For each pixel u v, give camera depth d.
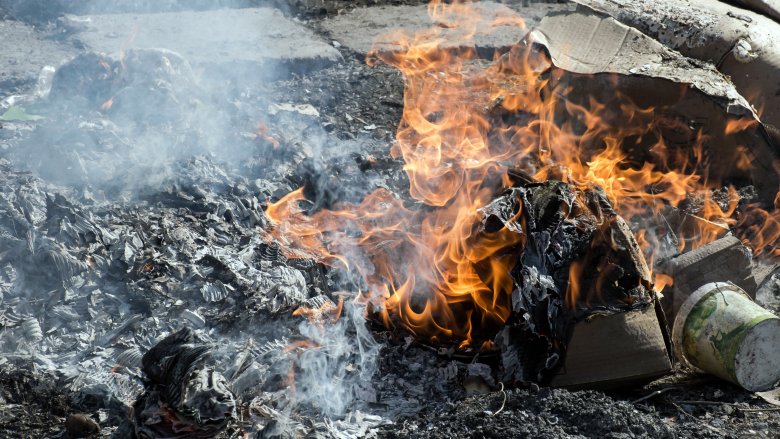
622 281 4.32
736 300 4.42
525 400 4.10
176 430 3.69
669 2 6.80
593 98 6.27
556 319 4.27
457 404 4.20
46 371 4.36
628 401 4.32
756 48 6.24
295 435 3.93
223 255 5.37
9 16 9.48
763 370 4.35
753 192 5.92
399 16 10.10
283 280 5.13
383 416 4.23
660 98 5.98
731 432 4.11
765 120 6.18
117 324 4.77
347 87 8.30
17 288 4.98
